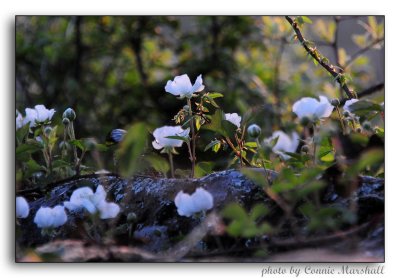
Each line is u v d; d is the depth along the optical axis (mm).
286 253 2051
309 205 1888
